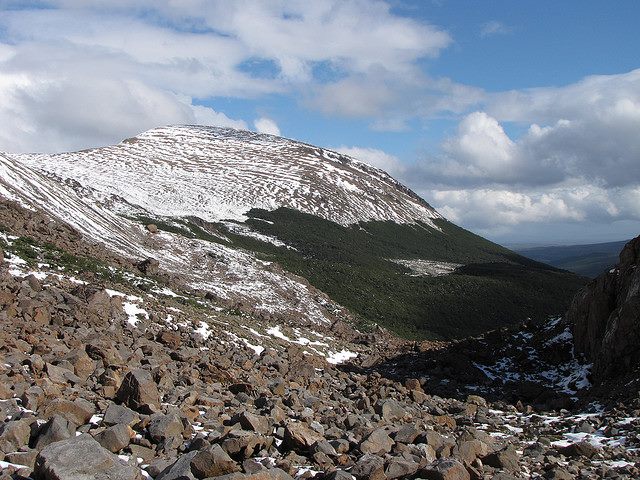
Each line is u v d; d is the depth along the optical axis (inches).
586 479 462.6
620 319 1058.1
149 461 391.9
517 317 3794.3
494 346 1562.5
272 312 2049.7
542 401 1085.1
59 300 1001.5
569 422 770.8
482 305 3846.0
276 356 1194.6
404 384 1204.5
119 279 1467.8
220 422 523.5
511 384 1273.4
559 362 1368.1
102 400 513.7
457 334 3267.7
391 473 398.6
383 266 5452.8
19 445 375.9
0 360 553.0
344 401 855.7
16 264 1162.0
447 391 1178.0
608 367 1075.3
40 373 550.0
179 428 451.5
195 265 2337.6
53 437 380.2
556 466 490.6
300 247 5418.3
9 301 839.1
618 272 1233.4
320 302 2472.9
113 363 683.4
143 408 506.0
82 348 711.7
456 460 409.4
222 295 1968.5
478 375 1362.0
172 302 1396.4
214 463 361.4
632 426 675.4
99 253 1674.5
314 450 454.9
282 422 544.4
